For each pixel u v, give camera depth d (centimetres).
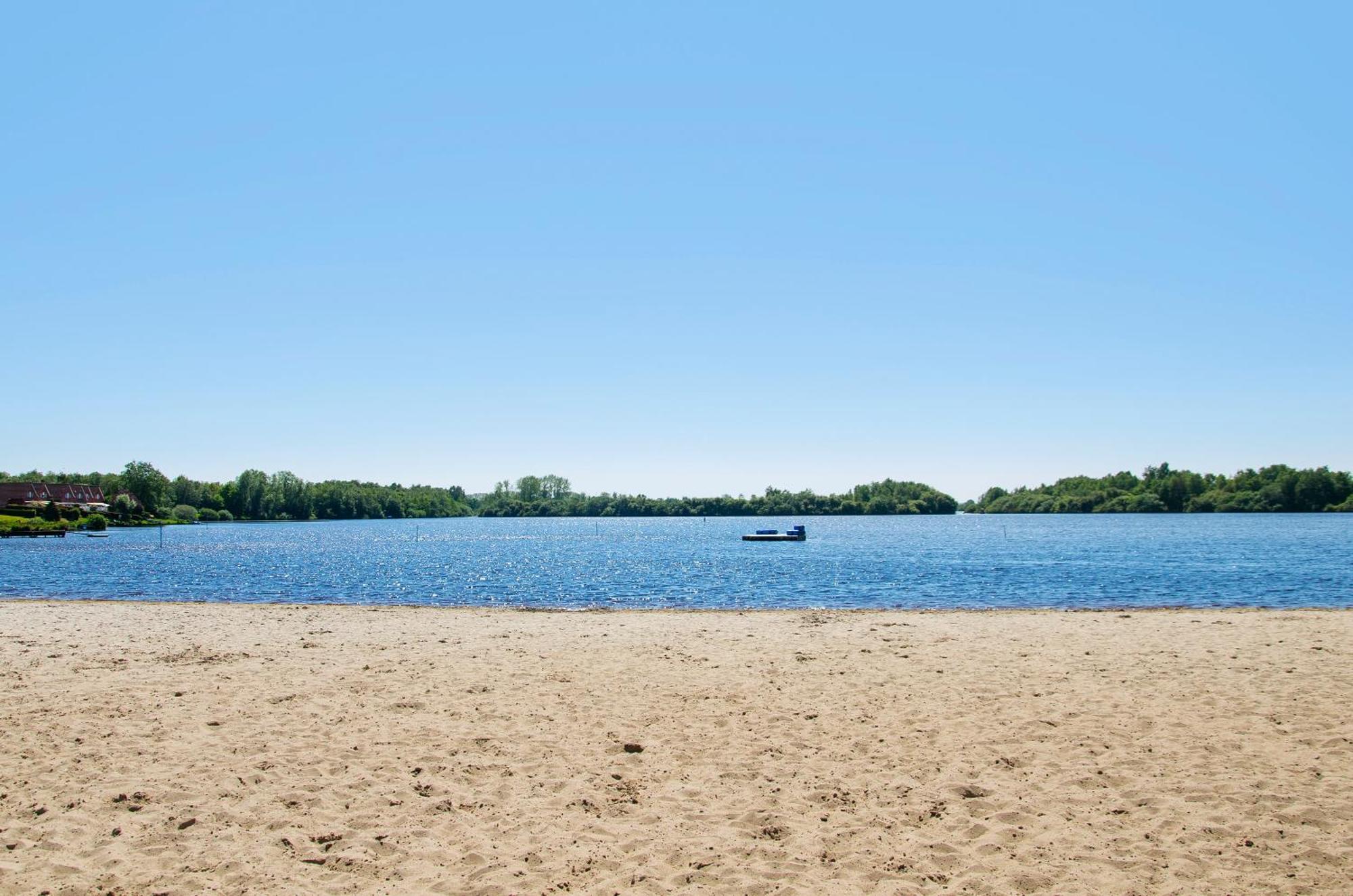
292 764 939
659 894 640
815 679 1402
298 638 1938
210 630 2116
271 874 670
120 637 1964
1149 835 737
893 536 11125
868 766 936
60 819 775
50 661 1602
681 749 1004
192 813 793
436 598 3666
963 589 3834
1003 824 766
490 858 703
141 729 1082
